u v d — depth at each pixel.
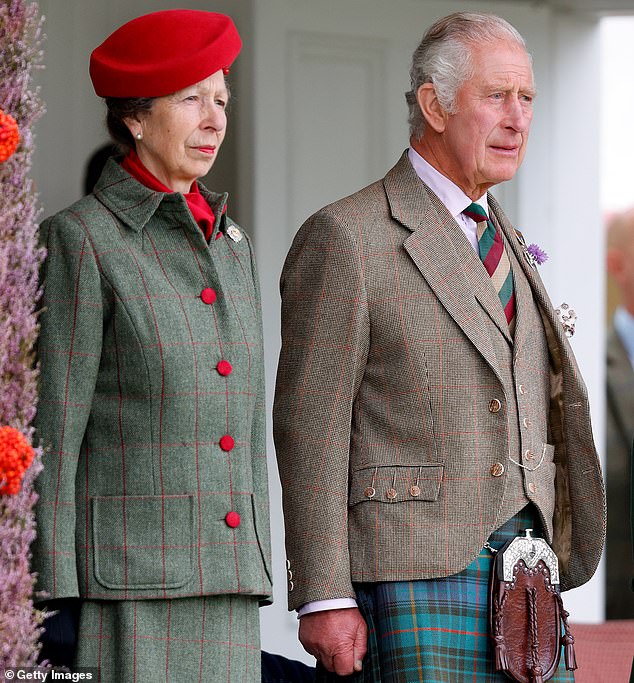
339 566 11.38
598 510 12.07
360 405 11.73
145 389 10.12
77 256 10.12
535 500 11.55
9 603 9.17
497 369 11.54
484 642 11.37
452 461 11.41
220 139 10.77
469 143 11.85
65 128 19.84
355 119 19.77
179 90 10.48
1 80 9.48
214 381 10.31
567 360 12.02
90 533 10.11
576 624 19.92
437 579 11.38
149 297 10.20
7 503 9.19
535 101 21.20
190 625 10.21
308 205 19.52
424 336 11.54
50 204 19.78
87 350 10.06
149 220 10.46
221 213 10.91
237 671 10.33
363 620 11.56
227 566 10.22
